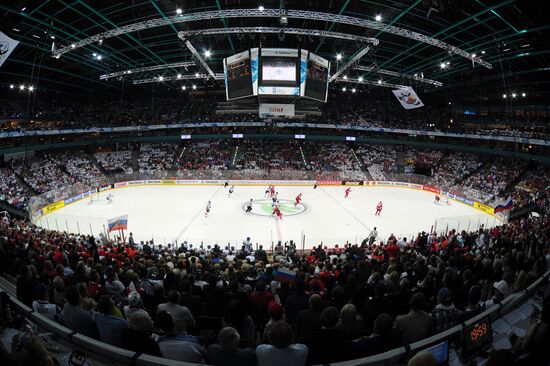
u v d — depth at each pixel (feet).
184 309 19.29
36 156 159.33
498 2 75.61
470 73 143.54
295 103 109.70
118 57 131.75
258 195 145.18
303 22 102.58
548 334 12.60
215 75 131.85
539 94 146.72
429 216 116.57
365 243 73.41
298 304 23.76
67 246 51.03
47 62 128.98
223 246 83.51
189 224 101.14
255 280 34.40
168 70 162.09
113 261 41.63
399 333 16.83
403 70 151.53
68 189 127.44
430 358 10.04
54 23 93.09
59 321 20.74
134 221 103.81
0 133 135.95
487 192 144.66
